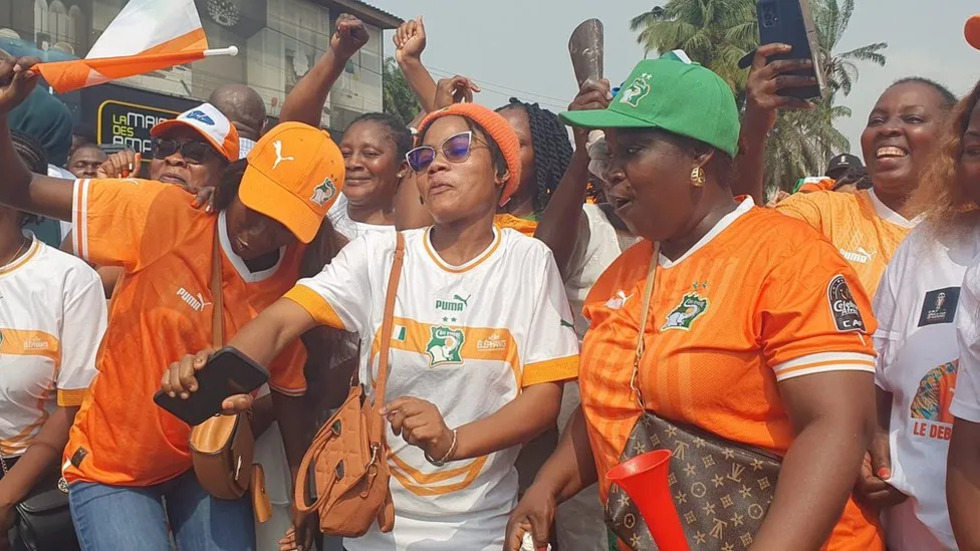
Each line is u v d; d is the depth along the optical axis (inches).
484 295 104.1
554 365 104.4
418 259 106.7
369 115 169.8
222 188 114.6
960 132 93.7
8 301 127.9
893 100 117.0
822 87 101.0
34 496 126.6
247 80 975.0
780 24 101.4
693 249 89.6
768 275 82.6
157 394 96.5
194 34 105.1
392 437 103.0
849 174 231.1
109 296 168.6
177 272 112.5
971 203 94.0
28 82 102.0
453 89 153.4
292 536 115.5
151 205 112.8
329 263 116.6
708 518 82.4
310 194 109.4
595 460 95.4
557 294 108.7
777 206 130.3
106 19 792.3
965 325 82.6
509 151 108.2
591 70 130.6
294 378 118.8
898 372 97.6
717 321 83.3
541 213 154.8
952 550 90.6
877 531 95.5
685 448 84.0
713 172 89.5
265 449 128.6
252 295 115.3
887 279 102.3
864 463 96.0
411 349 102.2
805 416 78.5
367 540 105.0
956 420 83.0
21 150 126.8
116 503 112.7
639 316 90.6
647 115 86.8
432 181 105.1
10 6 721.0
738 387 82.8
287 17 1034.7
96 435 113.8
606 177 91.6
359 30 149.0
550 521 97.6
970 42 84.9
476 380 101.7
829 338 78.2
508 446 100.4
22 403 129.4
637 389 88.0
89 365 130.1
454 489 101.9
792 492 75.0
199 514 117.0
